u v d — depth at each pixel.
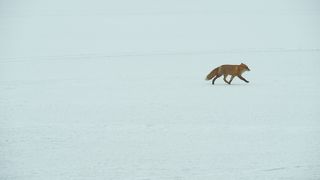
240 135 28.14
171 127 30.42
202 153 24.78
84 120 32.75
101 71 55.97
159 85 46.62
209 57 66.50
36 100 40.06
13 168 22.64
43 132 29.52
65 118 33.41
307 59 62.28
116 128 30.42
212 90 43.66
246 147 25.66
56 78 51.38
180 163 23.14
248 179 20.78
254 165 22.69
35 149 25.78
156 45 83.19
